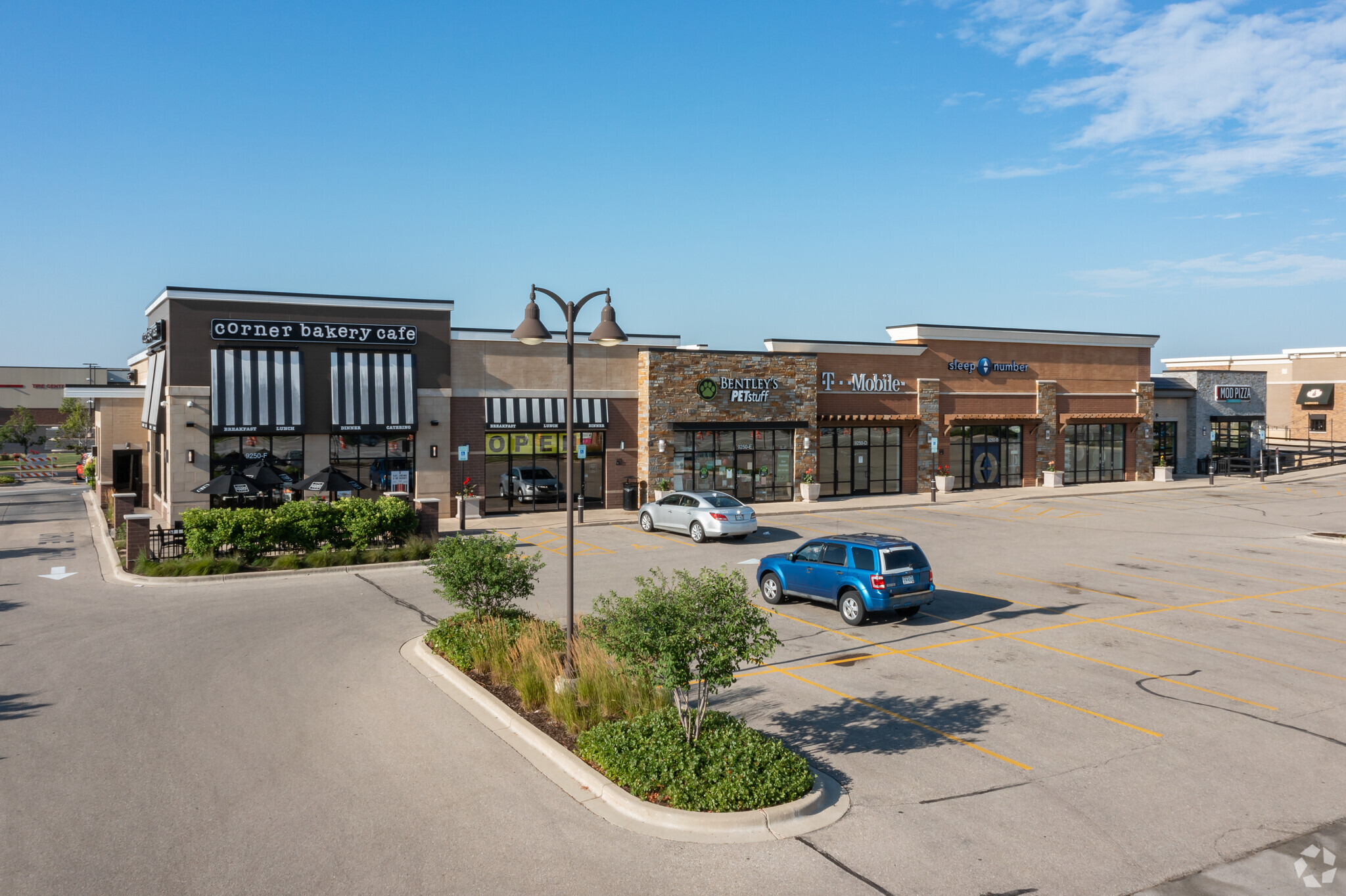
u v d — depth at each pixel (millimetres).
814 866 8555
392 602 20469
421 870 8469
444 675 14664
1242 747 11586
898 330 46000
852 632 17859
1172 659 15750
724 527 28531
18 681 14336
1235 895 8047
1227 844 8992
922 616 19219
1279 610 19531
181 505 30172
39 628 17859
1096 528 32719
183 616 18922
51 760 11086
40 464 62219
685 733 10844
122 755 11242
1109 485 49469
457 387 34812
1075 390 49438
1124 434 51531
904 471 44406
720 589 10914
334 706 13188
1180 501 41656
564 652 14562
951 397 45594
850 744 11828
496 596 16625
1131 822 9469
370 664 15383
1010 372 47312
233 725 12375
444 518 34312
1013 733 12148
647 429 37375
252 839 9078
